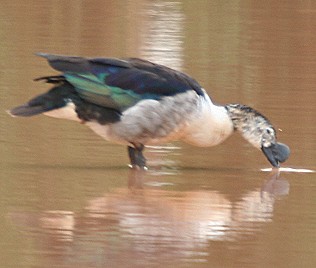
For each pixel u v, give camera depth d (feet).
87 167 50.14
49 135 54.70
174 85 49.98
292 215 43.78
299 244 40.09
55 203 44.16
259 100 62.80
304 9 94.79
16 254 38.09
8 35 79.05
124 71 49.85
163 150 54.29
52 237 39.99
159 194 46.34
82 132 55.52
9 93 62.08
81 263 37.40
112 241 39.83
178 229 41.55
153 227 41.63
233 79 68.54
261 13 92.43
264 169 51.44
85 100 49.32
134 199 45.32
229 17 90.02
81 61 49.57
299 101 62.85
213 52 76.79
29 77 66.23
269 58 75.25
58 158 51.01
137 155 50.55
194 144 51.42
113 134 50.11
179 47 77.97
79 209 43.55
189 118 50.24
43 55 49.57
